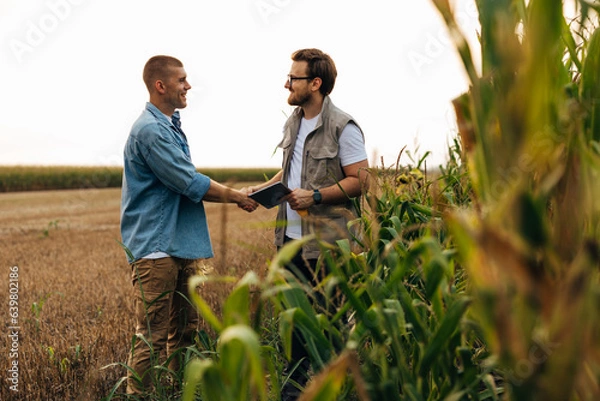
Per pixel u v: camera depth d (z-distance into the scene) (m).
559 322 0.86
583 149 0.97
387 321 1.29
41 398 3.28
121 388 3.28
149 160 3.10
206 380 1.03
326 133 3.22
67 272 7.84
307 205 3.06
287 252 1.14
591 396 0.94
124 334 4.38
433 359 1.21
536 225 0.89
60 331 4.71
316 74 3.27
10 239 12.16
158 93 3.28
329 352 1.39
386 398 1.28
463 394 1.26
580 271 0.85
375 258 1.78
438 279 1.23
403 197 2.47
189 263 3.40
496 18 0.96
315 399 0.99
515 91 0.90
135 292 3.23
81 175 33.50
